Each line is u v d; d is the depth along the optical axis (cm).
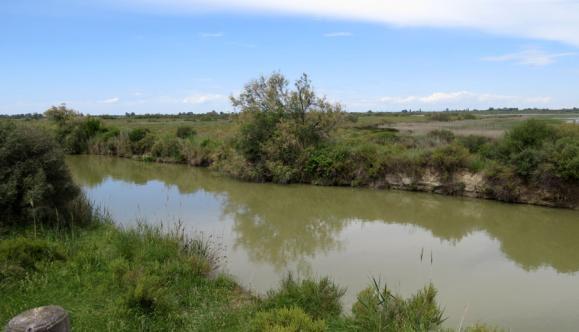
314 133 2545
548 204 1811
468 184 2016
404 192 2145
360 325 664
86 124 4147
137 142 3725
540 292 939
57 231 1083
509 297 910
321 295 755
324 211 1761
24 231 1088
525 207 1809
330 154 2361
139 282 726
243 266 1056
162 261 916
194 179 2567
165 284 802
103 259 904
